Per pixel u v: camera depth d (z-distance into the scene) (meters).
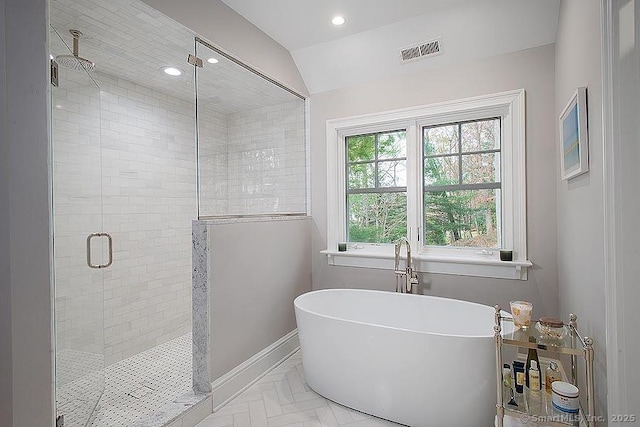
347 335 1.96
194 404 1.87
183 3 1.96
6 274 0.77
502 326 1.89
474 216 2.60
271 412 1.97
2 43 0.75
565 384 1.41
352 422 1.85
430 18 2.40
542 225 2.28
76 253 1.78
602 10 1.12
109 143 2.56
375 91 2.88
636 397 1.03
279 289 2.72
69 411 1.66
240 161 2.64
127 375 2.39
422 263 2.68
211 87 2.49
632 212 1.04
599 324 1.29
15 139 0.78
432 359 1.72
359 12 2.36
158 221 2.94
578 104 1.45
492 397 1.64
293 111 3.11
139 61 2.37
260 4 2.26
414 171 2.76
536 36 2.26
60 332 1.61
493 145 2.53
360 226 3.06
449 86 2.58
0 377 0.76
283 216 2.92
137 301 2.76
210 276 2.04
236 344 2.24
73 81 1.80
